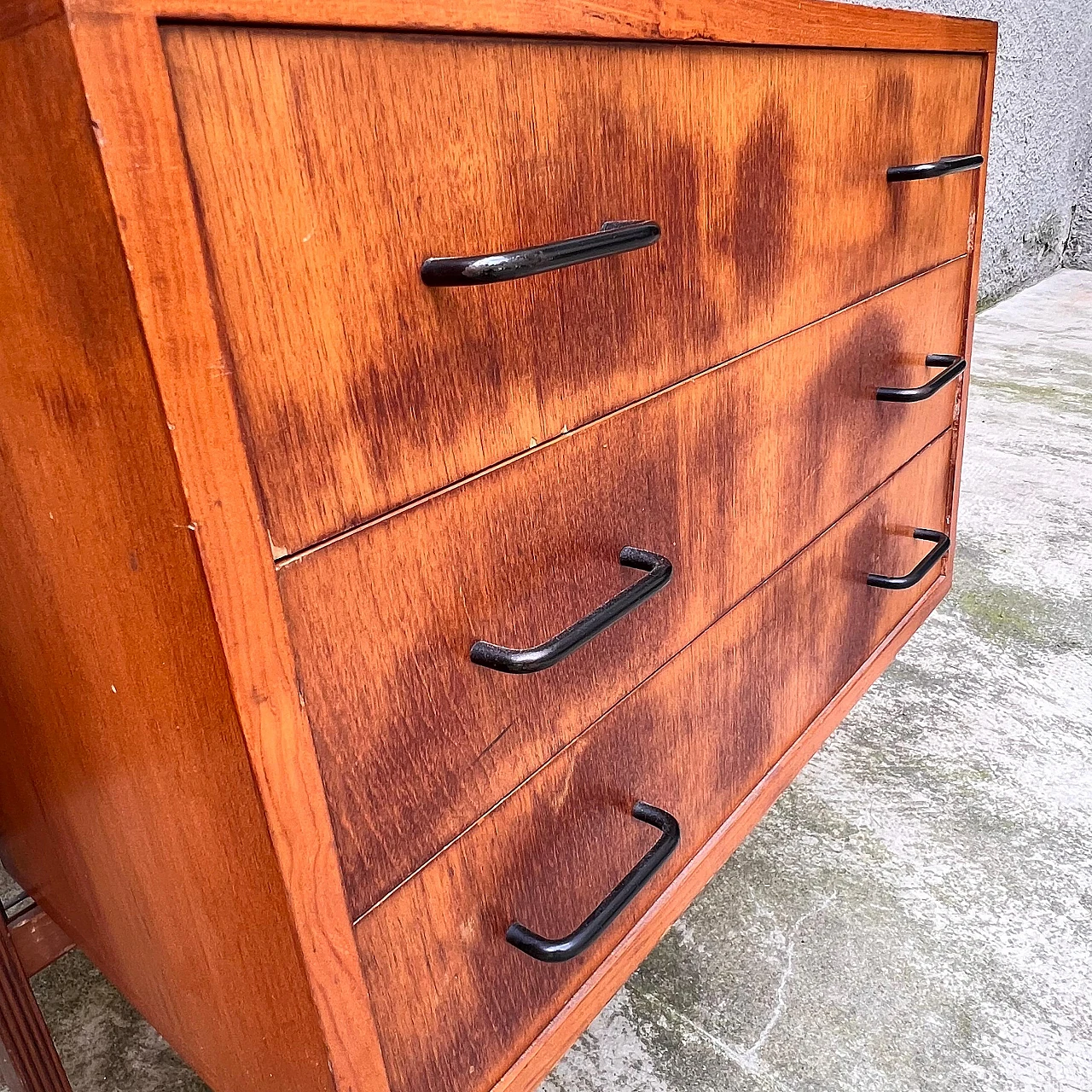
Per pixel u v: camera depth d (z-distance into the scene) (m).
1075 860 0.84
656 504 0.52
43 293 0.29
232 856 0.37
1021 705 1.07
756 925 0.78
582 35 0.39
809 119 0.57
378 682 0.37
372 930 0.39
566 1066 0.66
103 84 0.24
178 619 0.32
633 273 0.46
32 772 0.52
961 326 0.92
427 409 0.36
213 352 0.28
